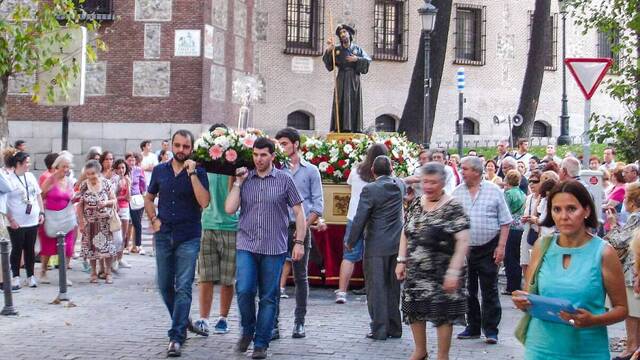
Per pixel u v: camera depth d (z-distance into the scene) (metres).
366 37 44.97
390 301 13.41
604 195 19.83
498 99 48.97
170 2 34.47
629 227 11.99
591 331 6.98
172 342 11.90
